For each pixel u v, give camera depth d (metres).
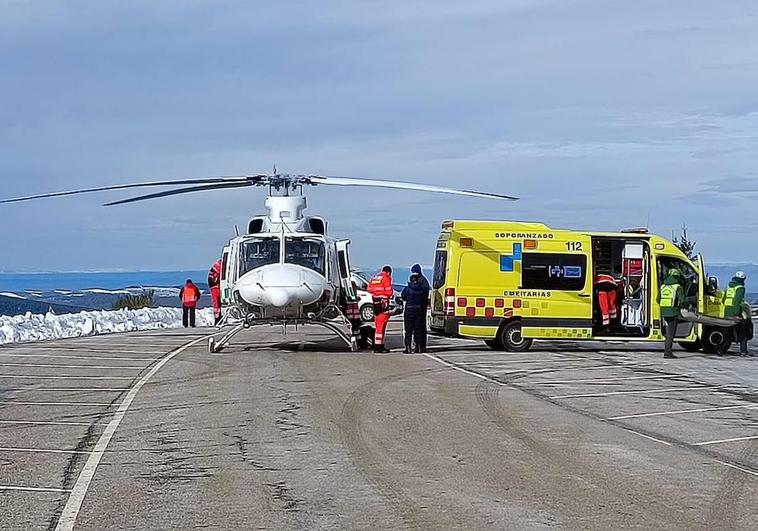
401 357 21.22
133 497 8.16
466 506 7.83
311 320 22.02
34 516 7.52
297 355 21.55
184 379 16.62
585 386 16.06
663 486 8.60
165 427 11.68
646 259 22.70
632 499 8.09
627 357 21.72
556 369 18.81
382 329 22.50
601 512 7.65
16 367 18.53
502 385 16.06
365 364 19.47
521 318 22.42
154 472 9.13
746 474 9.14
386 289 22.61
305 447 10.38
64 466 9.41
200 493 8.30
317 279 21.33
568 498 8.11
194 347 23.56
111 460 9.71
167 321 37.62
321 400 14.02
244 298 21.22
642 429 11.72
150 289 47.72
